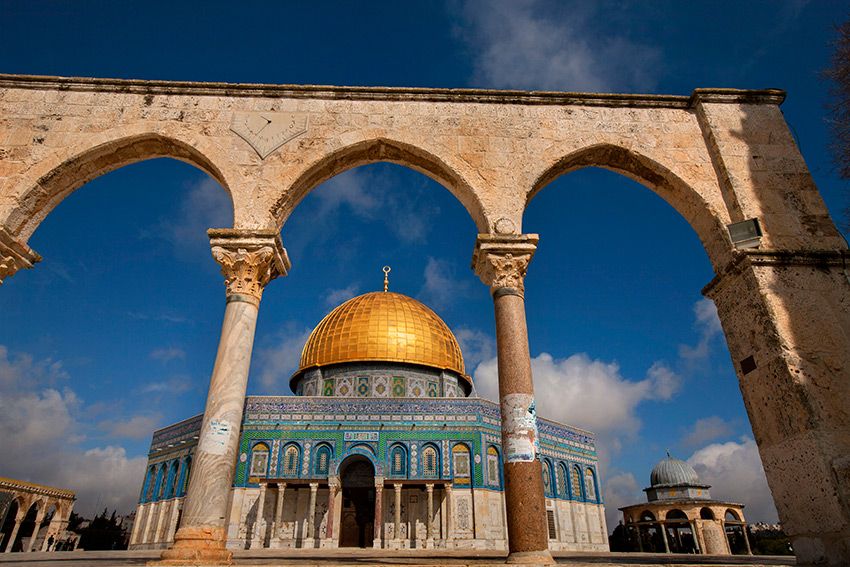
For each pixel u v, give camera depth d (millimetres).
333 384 35844
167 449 35406
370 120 12195
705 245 11969
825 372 9344
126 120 11984
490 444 32000
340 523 30266
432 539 28734
